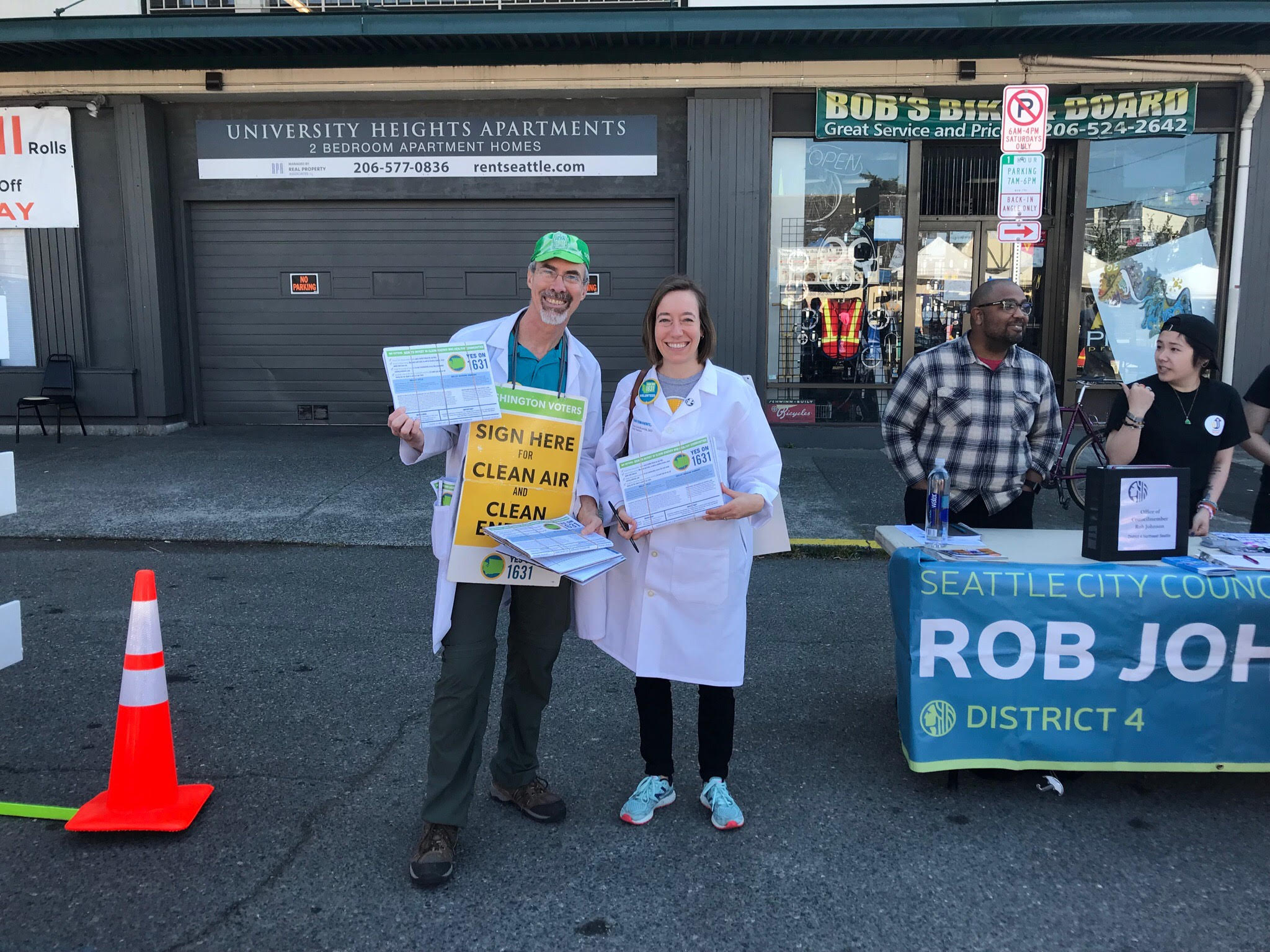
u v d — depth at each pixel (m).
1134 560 3.26
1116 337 10.16
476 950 2.49
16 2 9.85
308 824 3.11
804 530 7.08
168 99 10.16
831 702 4.15
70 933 2.54
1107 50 9.37
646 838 3.04
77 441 10.05
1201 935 2.56
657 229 10.30
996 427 3.77
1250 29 8.78
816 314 10.24
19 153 10.11
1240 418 3.75
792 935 2.56
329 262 10.58
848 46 9.42
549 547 2.67
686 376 3.07
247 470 8.76
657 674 3.00
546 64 9.69
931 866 2.88
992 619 3.17
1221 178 9.84
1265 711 3.16
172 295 10.55
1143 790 3.38
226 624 5.13
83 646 4.74
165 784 3.12
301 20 8.93
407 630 5.07
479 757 2.90
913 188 10.00
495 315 10.55
